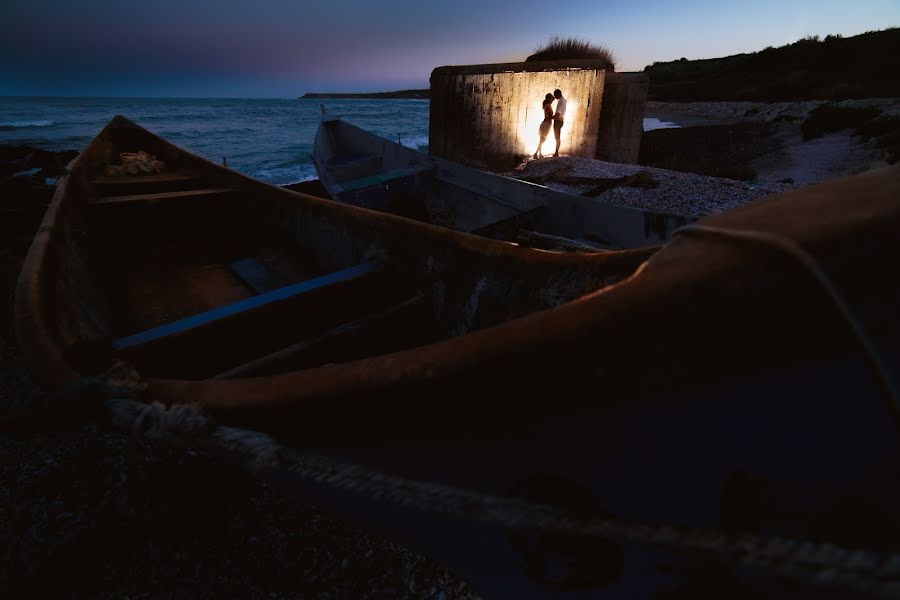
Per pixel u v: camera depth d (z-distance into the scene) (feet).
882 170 3.40
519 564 4.99
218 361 7.83
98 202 14.71
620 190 27.48
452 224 23.36
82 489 9.20
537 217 18.97
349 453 4.33
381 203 26.58
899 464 3.22
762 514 3.67
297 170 63.57
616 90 42.50
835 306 2.78
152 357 6.99
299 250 13.82
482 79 40.60
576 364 3.22
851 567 3.28
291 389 4.04
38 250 9.14
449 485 4.45
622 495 3.97
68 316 7.93
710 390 3.18
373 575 7.76
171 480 9.39
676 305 2.95
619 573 4.48
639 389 3.20
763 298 2.86
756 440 3.39
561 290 7.52
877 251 2.78
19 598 7.03
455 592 7.52
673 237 3.67
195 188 18.84
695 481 3.72
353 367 3.91
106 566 7.72
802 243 2.81
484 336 3.47
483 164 43.01
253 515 8.84
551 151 41.37
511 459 4.05
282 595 7.38
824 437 3.27
